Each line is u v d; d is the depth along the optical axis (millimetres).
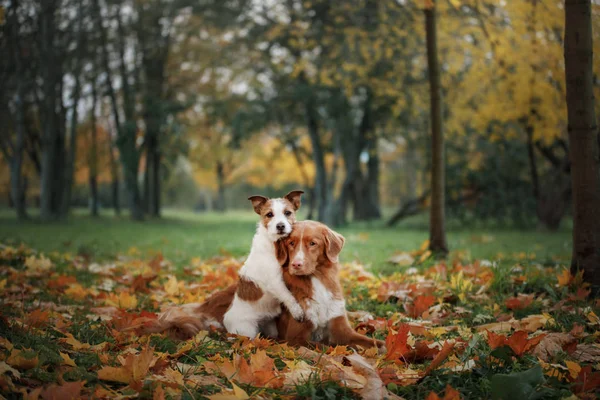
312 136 24062
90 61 24969
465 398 2924
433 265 7754
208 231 18812
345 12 17797
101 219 28109
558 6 8438
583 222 5504
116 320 4336
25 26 18766
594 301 5082
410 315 5145
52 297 5809
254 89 23531
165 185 48156
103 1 23875
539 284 5867
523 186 19547
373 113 22500
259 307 4395
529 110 12523
